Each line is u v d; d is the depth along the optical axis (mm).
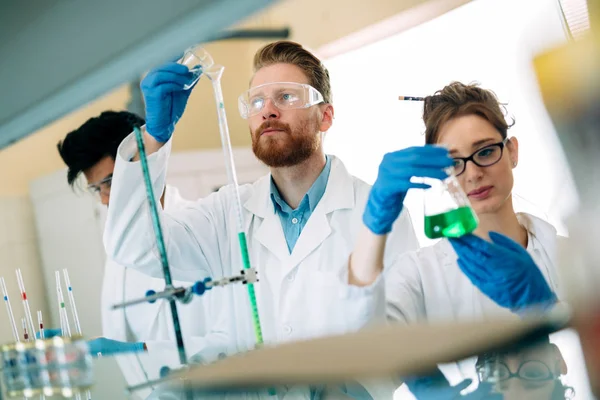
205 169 3086
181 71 1495
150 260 1793
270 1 611
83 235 3000
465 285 1525
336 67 3600
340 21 3457
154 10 697
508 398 580
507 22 2855
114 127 2158
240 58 3811
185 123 3750
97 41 785
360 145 3588
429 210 1238
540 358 642
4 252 3170
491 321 780
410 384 651
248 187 2098
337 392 656
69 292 1857
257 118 1843
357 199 1878
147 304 2125
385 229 1350
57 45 851
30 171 3379
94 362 1187
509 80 2830
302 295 1739
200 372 825
